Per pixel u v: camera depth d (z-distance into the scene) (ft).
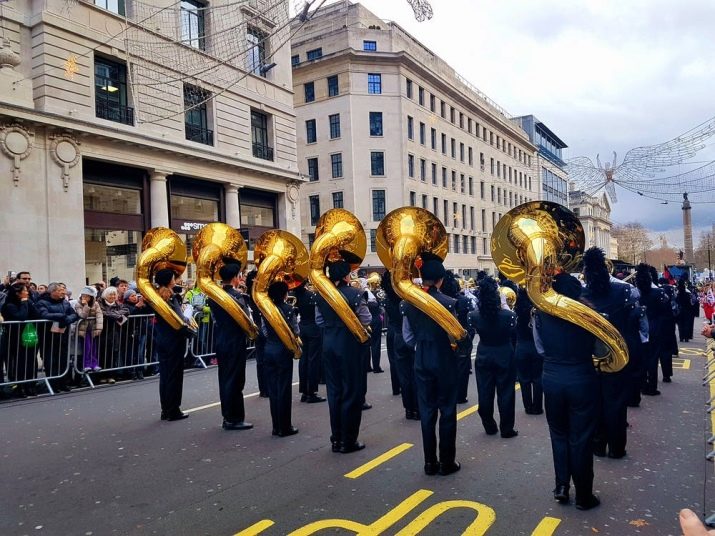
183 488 14.92
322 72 138.82
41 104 53.88
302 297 24.77
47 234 53.47
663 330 27.96
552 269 13.01
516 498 13.73
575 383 12.66
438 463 15.78
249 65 78.18
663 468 15.70
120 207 62.23
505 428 19.11
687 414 21.71
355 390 17.61
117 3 61.26
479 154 177.88
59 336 28.81
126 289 35.94
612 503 13.30
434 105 154.92
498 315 18.88
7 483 15.62
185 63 63.98
